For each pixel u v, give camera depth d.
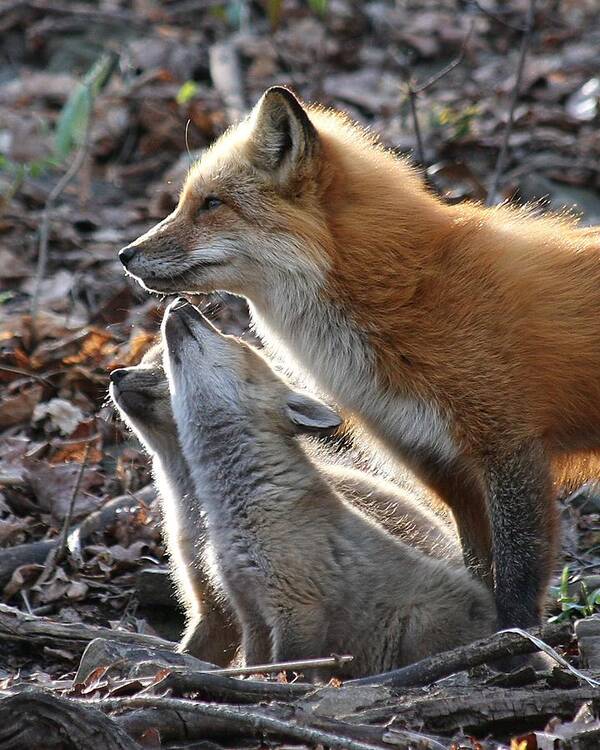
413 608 9.75
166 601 11.35
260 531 9.66
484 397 10.29
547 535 10.30
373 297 10.48
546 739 7.61
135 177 21.59
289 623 9.51
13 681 9.09
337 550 9.66
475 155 20.73
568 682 8.46
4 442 13.70
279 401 10.05
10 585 11.43
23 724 7.29
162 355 10.84
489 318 10.40
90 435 13.95
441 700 8.02
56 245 18.86
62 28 26.22
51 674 10.10
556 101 23.27
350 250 10.59
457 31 26.16
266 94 10.61
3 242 18.77
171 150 22.00
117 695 8.19
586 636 9.19
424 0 28.83
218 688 8.12
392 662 9.77
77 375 14.70
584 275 10.88
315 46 25.62
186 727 7.78
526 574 10.20
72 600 11.38
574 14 27.75
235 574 9.77
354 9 27.41
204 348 10.13
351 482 10.93
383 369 10.52
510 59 25.33
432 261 10.60
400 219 10.73
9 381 15.01
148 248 10.90
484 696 8.09
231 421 9.97
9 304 17.22
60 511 12.63
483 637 9.96
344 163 10.93
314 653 9.48
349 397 10.83
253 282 10.91
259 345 15.19
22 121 22.28
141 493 12.83
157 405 10.61
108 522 12.40
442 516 12.02
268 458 9.84
